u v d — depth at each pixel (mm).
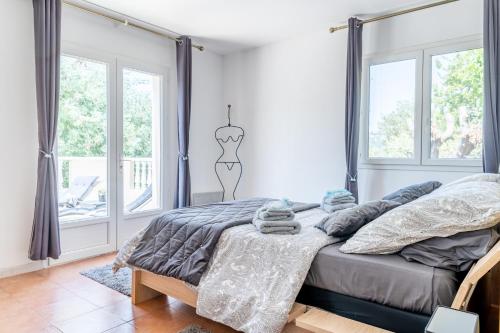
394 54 3607
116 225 3965
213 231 2221
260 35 4301
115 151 3943
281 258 1895
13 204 3107
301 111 4309
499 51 2826
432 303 1466
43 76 3098
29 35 3164
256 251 2010
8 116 3061
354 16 3693
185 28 4105
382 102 3732
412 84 3535
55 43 3186
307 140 4258
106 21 3795
